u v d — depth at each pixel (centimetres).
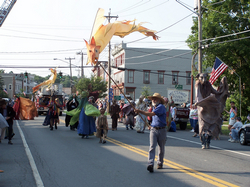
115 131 1752
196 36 2528
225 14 2442
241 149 1138
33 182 625
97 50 874
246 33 2428
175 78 5178
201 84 1161
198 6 1975
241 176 683
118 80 5353
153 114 712
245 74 2509
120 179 645
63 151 1001
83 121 1316
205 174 695
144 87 4706
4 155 926
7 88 8700
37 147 1084
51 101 1736
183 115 1986
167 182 621
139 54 5091
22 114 1905
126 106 1859
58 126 1980
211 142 1348
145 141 1284
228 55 2464
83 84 5244
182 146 1171
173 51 5172
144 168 752
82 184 607
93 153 966
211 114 1127
